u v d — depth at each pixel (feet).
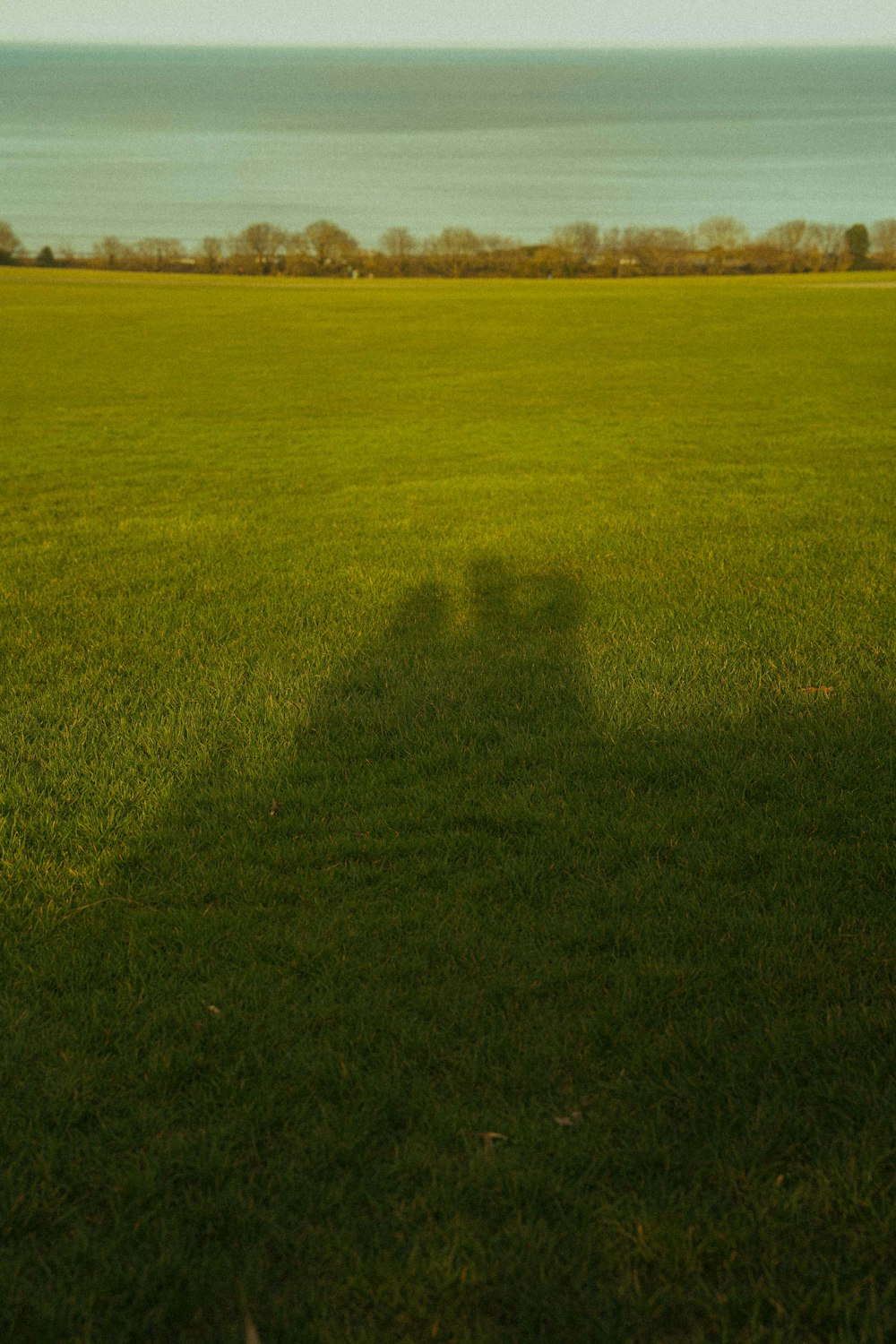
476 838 12.67
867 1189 7.64
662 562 24.89
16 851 12.53
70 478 37.52
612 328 98.53
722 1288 7.01
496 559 25.45
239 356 80.38
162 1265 7.14
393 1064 8.95
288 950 10.53
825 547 25.90
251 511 31.86
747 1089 8.69
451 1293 6.97
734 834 12.62
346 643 19.62
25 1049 9.13
